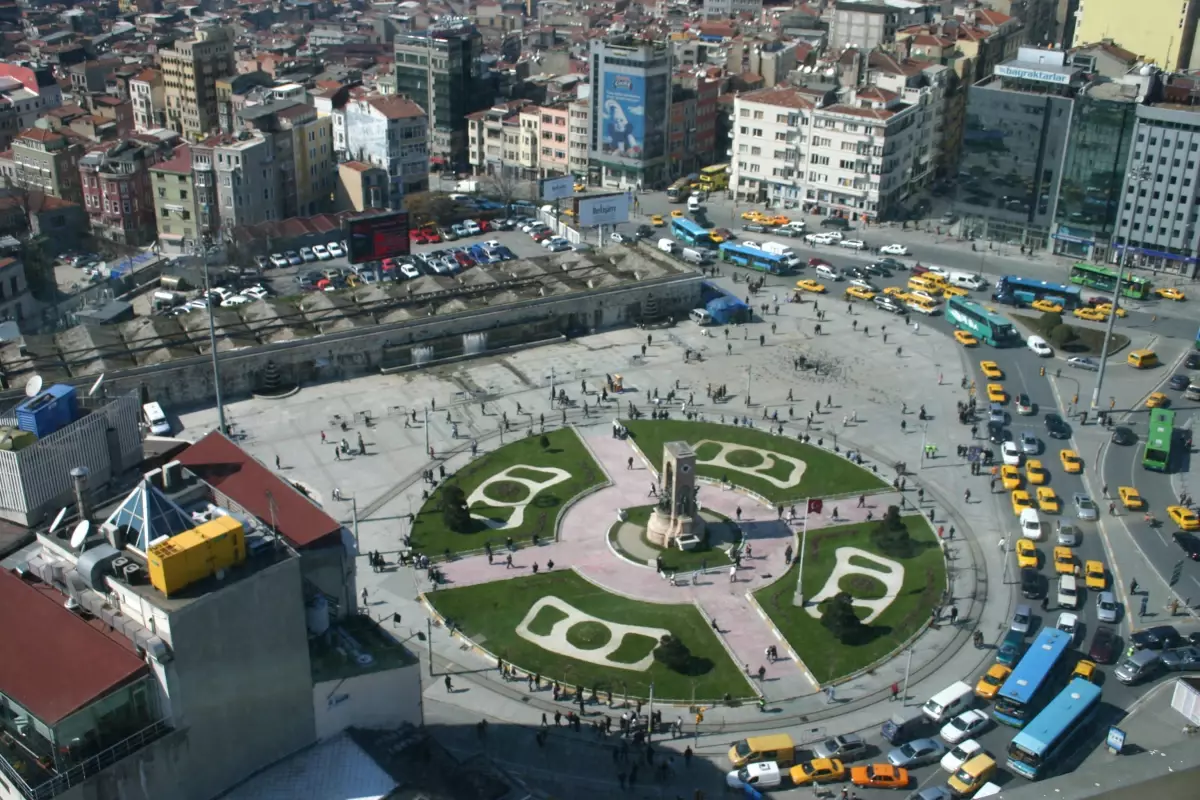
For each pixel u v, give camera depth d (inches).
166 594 3366.1
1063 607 5733.3
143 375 7588.6
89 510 3727.9
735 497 6756.9
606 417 7691.9
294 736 3764.8
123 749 3292.3
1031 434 7455.7
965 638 5541.3
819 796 4596.5
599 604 5757.9
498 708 5044.3
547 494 6747.1
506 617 5644.7
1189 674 5280.5
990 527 6471.5
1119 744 4746.6
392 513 6525.6
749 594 5851.4
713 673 5275.6
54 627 3410.4
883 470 7057.1
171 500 3782.0
